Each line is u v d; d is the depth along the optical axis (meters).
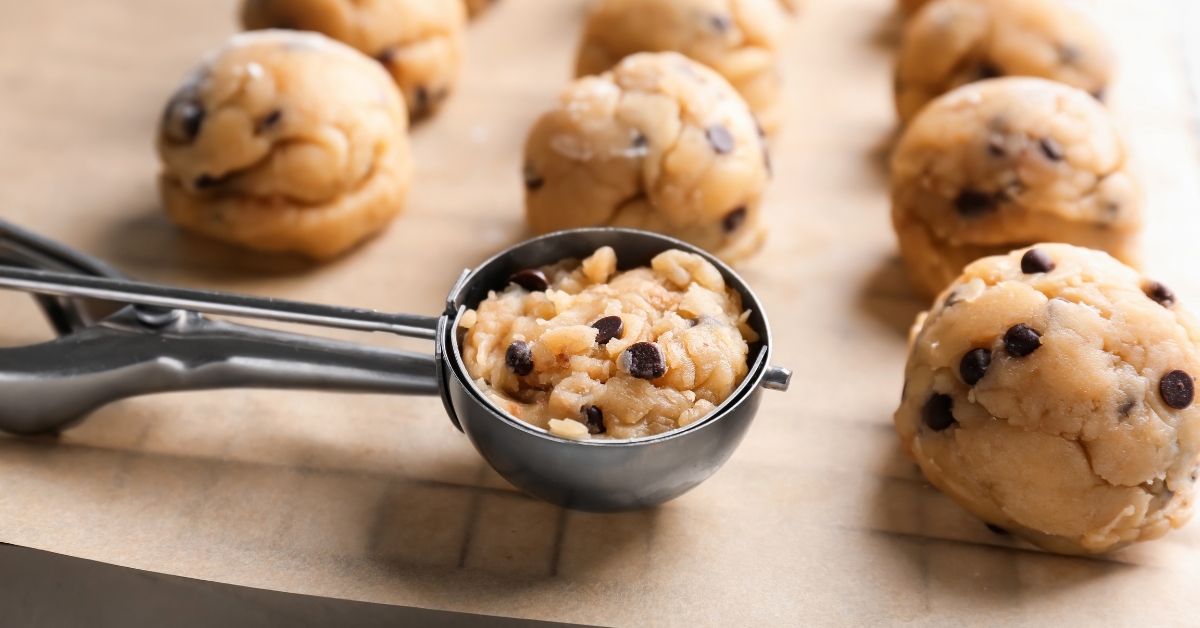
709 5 0.33
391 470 0.27
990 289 0.26
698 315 0.26
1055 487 0.25
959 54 0.33
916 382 0.27
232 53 0.31
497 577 0.26
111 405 0.28
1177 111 0.35
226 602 0.26
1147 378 0.25
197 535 0.26
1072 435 0.25
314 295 0.31
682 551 0.26
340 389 0.27
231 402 0.28
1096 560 0.26
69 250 0.28
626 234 0.27
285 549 0.26
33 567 0.26
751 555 0.26
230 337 0.27
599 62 0.33
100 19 0.37
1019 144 0.29
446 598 0.25
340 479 0.27
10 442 0.27
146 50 0.37
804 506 0.27
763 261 0.32
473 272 0.26
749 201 0.30
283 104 0.30
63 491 0.26
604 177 0.30
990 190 0.29
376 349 0.27
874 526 0.27
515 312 0.26
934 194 0.30
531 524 0.27
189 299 0.26
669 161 0.29
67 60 0.36
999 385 0.26
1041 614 0.26
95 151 0.34
